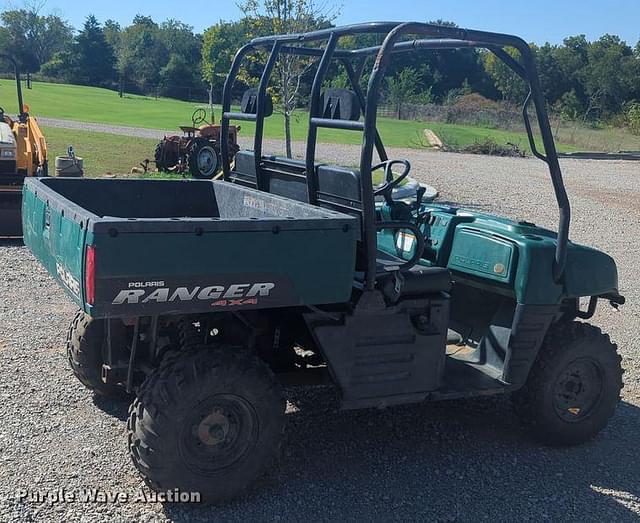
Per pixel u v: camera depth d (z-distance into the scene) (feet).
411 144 111.55
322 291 11.80
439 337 13.34
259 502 12.25
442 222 15.69
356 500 12.54
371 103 11.96
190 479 11.64
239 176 16.97
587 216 48.34
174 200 16.75
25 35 369.91
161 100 213.25
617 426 16.46
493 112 172.65
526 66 13.21
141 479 12.58
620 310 26.20
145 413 11.40
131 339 13.94
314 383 13.38
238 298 11.25
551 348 14.52
